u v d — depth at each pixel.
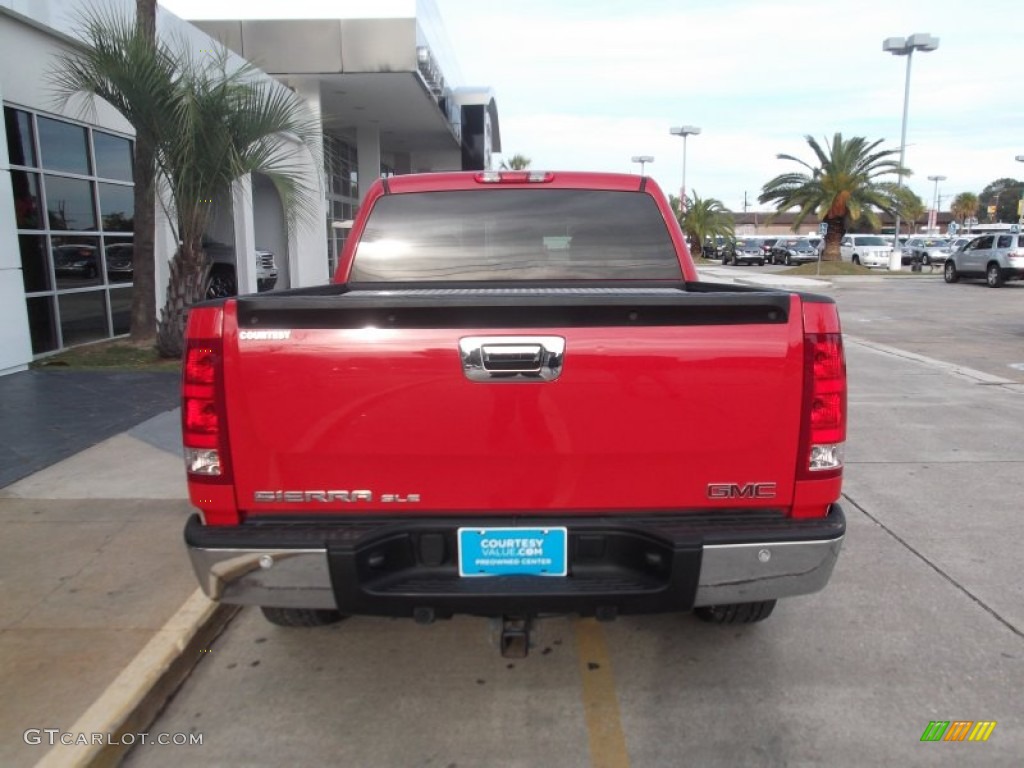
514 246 4.29
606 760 2.94
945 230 101.50
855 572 4.48
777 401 2.71
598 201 4.30
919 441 7.16
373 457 2.73
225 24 17.98
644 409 2.69
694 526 2.75
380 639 3.83
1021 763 2.90
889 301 21.94
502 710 3.25
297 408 2.70
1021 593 4.22
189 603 3.89
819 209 36.34
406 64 18.22
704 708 3.25
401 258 4.28
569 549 2.77
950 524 5.18
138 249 10.90
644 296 2.65
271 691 3.42
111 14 11.03
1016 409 8.45
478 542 2.76
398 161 35.62
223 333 2.69
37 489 5.52
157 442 6.59
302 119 13.73
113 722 3.01
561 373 2.67
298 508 2.78
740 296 2.67
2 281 9.01
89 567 4.32
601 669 3.55
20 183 9.77
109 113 11.52
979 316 18.02
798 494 2.77
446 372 2.67
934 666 3.53
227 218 16.48
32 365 9.73
